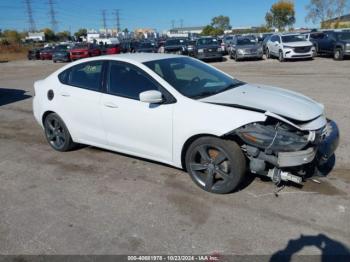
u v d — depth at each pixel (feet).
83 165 15.90
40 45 207.82
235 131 11.52
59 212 11.93
